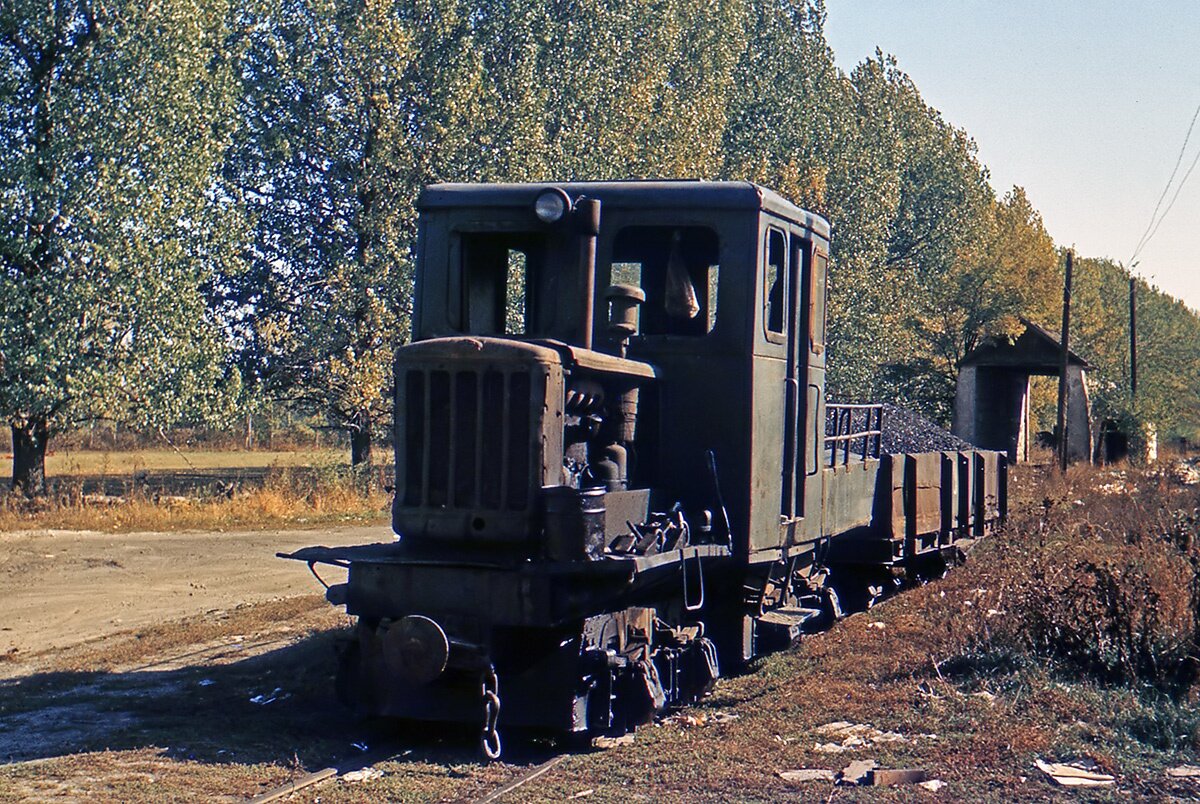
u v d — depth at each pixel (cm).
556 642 743
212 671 1024
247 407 2877
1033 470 3669
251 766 708
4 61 2370
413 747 762
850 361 4538
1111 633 973
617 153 3516
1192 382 7575
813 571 1159
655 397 853
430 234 849
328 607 1362
